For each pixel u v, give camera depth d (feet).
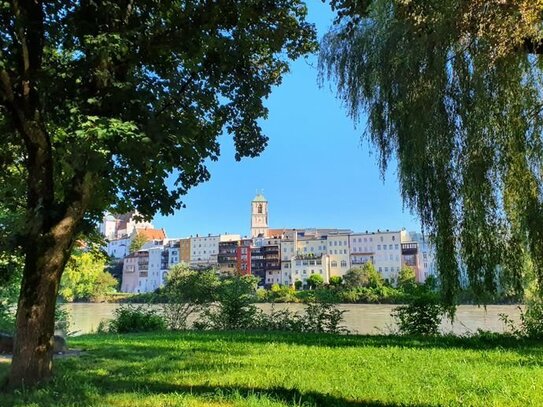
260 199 584.40
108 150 20.85
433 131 40.81
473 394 20.84
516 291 41.52
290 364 29.53
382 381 24.00
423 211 42.55
